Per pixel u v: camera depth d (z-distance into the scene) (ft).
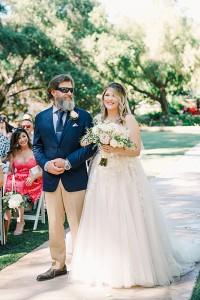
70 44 105.19
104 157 13.92
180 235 19.07
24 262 16.51
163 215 15.33
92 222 13.96
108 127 13.46
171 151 63.41
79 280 13.93
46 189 14.24
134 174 14.20
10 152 21.88
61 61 101.71
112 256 13.55
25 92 107.14
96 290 13.43
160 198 28.32
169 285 13.83
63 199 14.25
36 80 99.86
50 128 14.17
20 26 98.78
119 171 13.97
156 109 168.25
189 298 12.69
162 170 42.60
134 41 130.21
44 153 14.40
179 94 150.20
